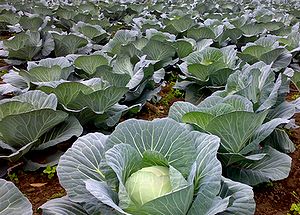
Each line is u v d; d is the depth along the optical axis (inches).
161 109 222.1
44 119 139.7
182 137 98.7
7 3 498.0
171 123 100.5
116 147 91.6
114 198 91.5
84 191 97.5
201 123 123.2
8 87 194.1
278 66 237.8
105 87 170.9
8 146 141.8
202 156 97.0
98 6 477.1
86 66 208.8
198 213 88.2
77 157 103.9
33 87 189.8
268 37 261.6
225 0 592.4
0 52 279.3
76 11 439.8
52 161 152.9
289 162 131.0
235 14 430.3
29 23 343.9
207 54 215.0
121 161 90.0
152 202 83.4
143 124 100.7
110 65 214.2
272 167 131.7
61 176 100.0
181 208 86.6
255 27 317.7
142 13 427.5
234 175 132.9
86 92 160.4
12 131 138.3
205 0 569.6
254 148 127.6
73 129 153.1
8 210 86.3
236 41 312.8
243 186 101.6
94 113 163.6
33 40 274.8
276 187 147.9
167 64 245.6
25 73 189.2
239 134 121.0
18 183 146.5
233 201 97.4
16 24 370.0
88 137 110.2
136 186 90.0
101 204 93.1
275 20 373.7
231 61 209.2
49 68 188.2
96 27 320.8
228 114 116.0
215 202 87.6
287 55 241.6
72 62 216.5
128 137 99.3
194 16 407.5
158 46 237.9
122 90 158.9
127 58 206.7
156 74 222.8
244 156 124.0
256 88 153.4
